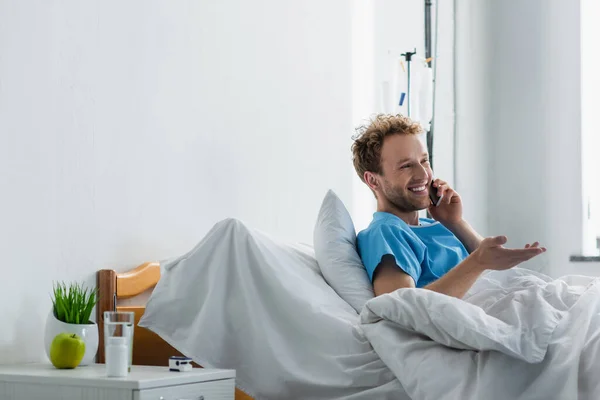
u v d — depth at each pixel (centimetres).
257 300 191
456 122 395
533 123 387
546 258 379
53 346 174
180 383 162
